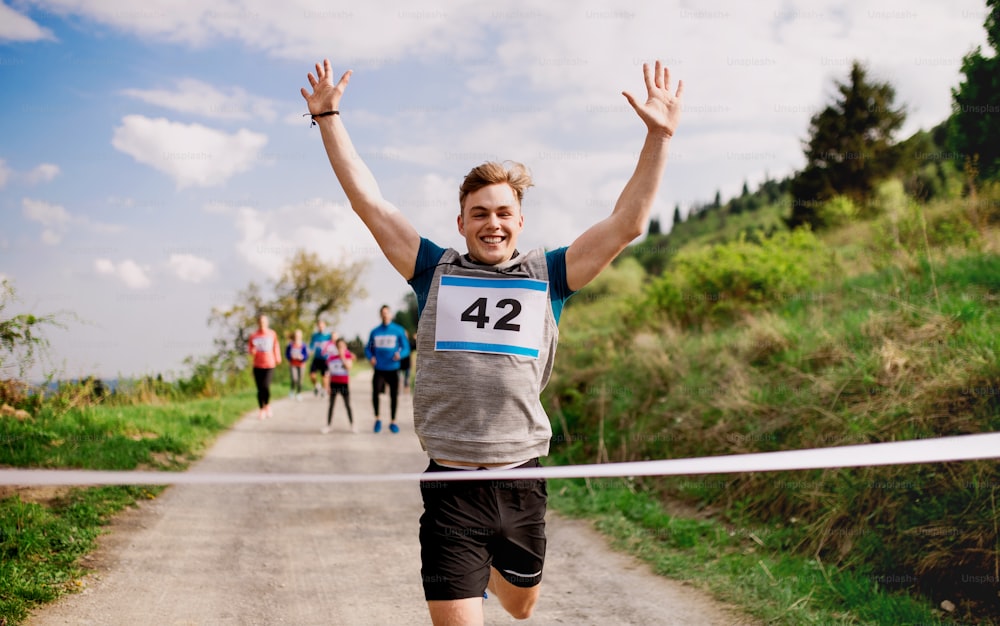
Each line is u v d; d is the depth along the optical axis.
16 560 4.60
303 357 18.30
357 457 9.53
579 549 5.57
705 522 5.64
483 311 2.40
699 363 7.99
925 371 5.08
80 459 7.16
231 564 5.02
